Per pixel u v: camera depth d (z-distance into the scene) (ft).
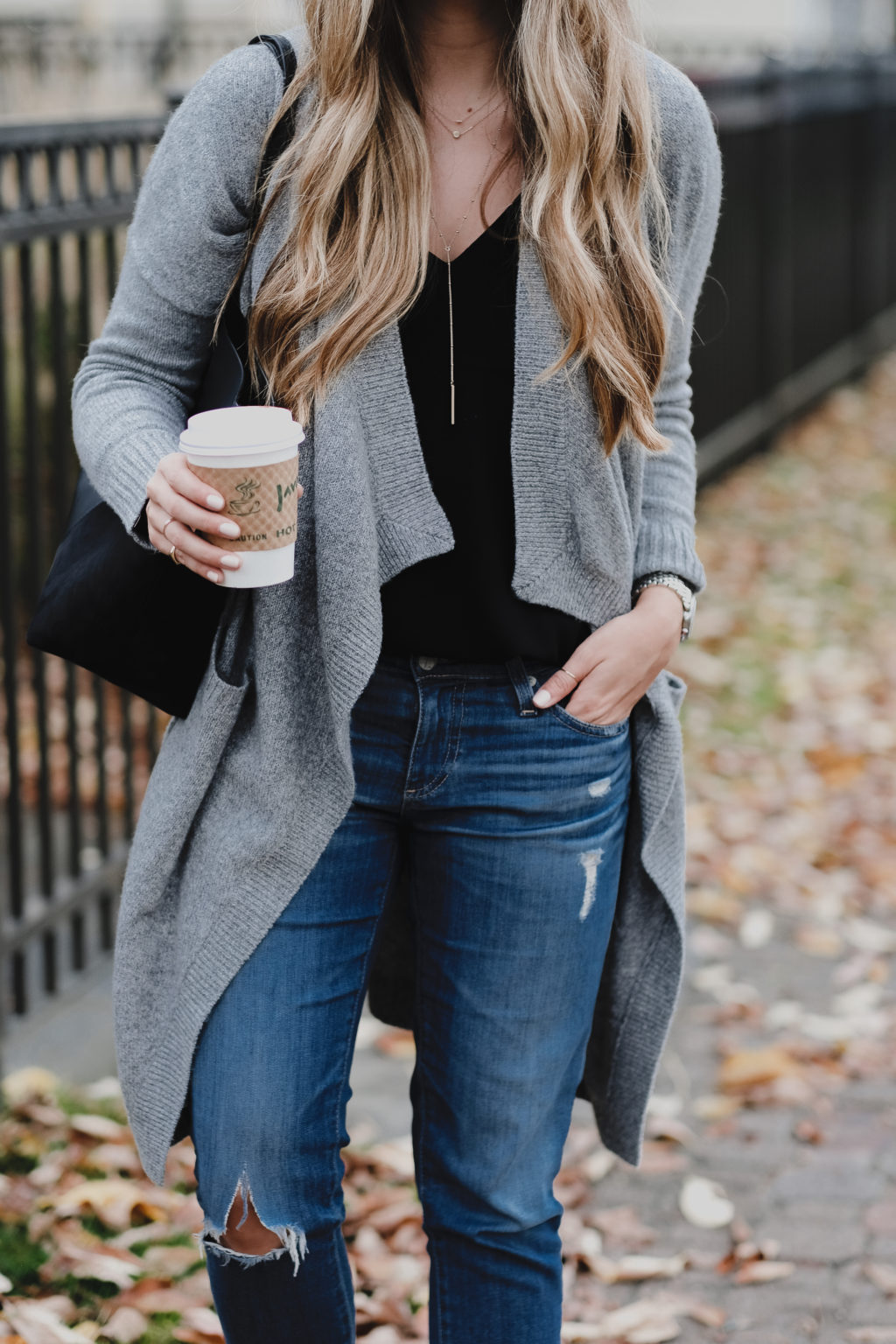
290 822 6.72
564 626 6.95
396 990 8.54
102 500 7.13
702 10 79.82
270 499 6.08
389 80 6.53
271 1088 6.62
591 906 7.11
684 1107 12.92
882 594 27.12
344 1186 11.49
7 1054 13.35
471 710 6.82
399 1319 9.88
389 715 6.85
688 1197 11.48
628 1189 11.75
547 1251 7.26
